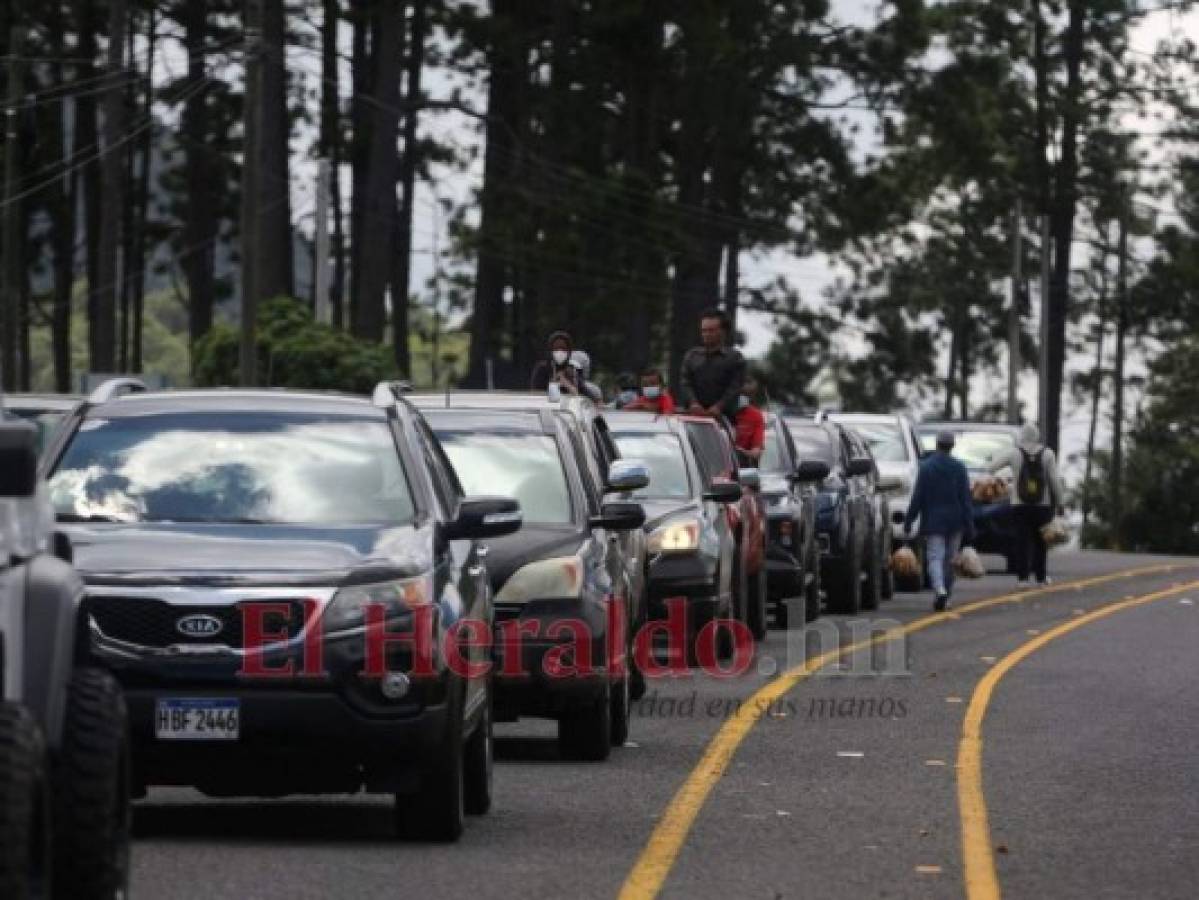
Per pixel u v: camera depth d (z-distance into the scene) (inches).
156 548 1128.2
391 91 5324.8
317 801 1280.8
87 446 1224.8
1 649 753.0
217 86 6781.5
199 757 1107.9
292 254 6796.3
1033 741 1566.2
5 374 4217.5
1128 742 1566.2
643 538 1782.7
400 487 1209.4
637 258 6146.7
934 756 1485.0
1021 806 1280.8
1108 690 1899.6
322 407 1250.6
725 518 2108.8
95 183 6771.7
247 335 3789.4
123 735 828.0
